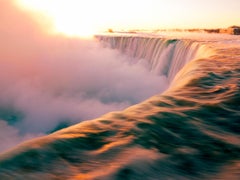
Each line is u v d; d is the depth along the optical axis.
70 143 3.30
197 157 3.16
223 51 14.11
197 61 10.22
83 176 2.64
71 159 2.95
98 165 2.86
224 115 4.59
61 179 2.57
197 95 5.64
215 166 2.97
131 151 3.20
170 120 4.29
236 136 3.82
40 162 2.84
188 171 2.85
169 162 3.01
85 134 3.61
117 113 4.52
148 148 3.31
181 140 3.61
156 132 3.81
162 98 5.41
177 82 7.57
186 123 4.20
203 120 4.36
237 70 8.12
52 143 3.24
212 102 5.18
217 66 8.93
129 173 2.73
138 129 3.86
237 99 5.35
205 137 3.73
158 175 2.75
